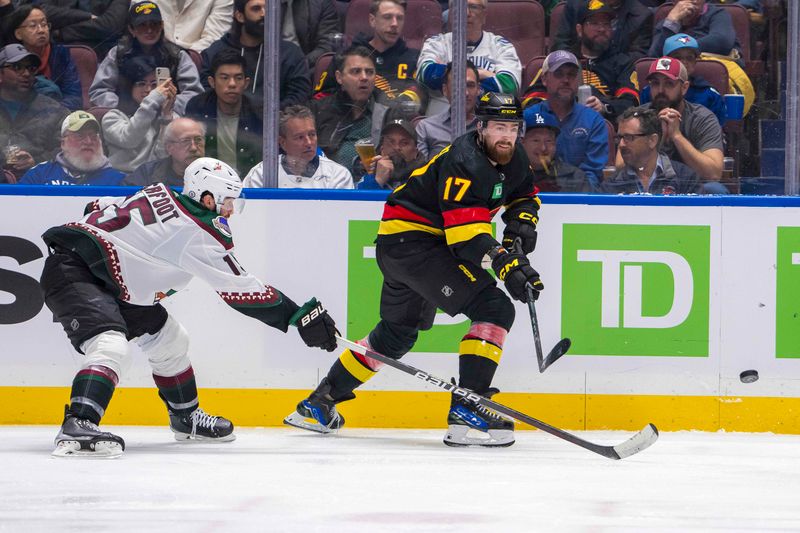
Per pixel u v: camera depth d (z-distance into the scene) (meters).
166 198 11.19
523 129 14.74
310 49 14.64
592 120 14.73
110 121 14.79
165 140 14.78
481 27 14.84
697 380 13.93
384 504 7.86
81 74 14.78
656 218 13.98
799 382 13.88
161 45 14.68
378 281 14.02
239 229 14.03
